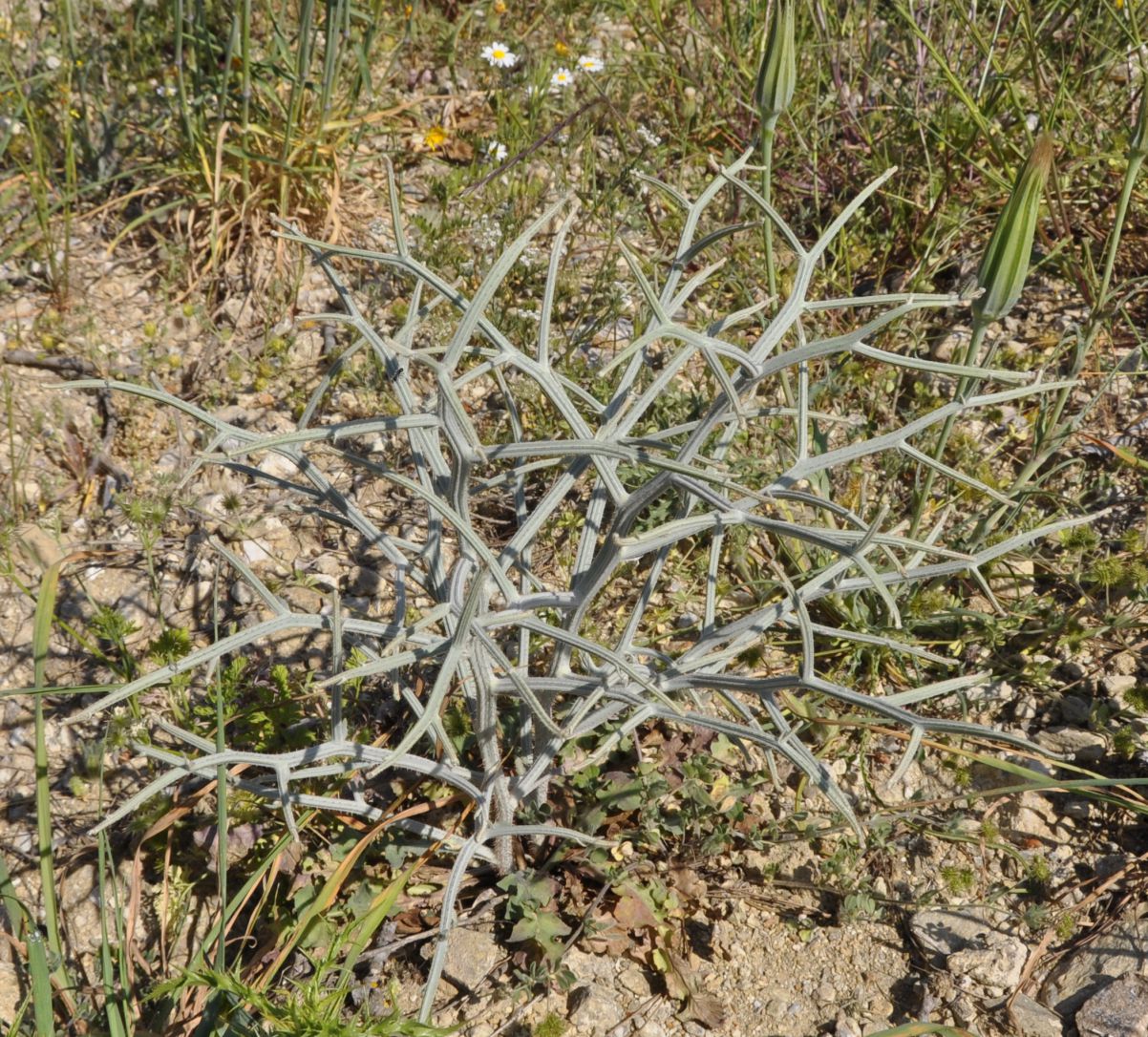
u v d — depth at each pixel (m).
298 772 0.31
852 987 0.36
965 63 0.64
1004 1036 0.34
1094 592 0.45
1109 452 0.50
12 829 0.39
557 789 0.39
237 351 0.55
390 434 0.51
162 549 0.47
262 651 0.44
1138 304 0.55
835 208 0.61
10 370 0.52
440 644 0.28
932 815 0.40
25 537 0.46
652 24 0.72
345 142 0.62
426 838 0.36
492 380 0.53
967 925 0.37
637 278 0.26
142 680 0.26
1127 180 0.41
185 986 0.32
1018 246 0.33
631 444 0.29
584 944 0.37
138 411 0.51
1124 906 0.36
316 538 0.48
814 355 0.27
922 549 0.27
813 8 0.63
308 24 0.56
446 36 0.71
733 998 0.36
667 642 0.44
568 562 0.47
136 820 0.36
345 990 0.29
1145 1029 0.33
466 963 0.36
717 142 0.68
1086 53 0.63
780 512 0.44
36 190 0.55
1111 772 0.40
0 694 0.30
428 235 0.55
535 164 0.65
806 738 0.42
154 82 0.62
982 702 0.42
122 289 0.57
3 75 0.61
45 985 0.30
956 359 0.50
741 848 0.39
